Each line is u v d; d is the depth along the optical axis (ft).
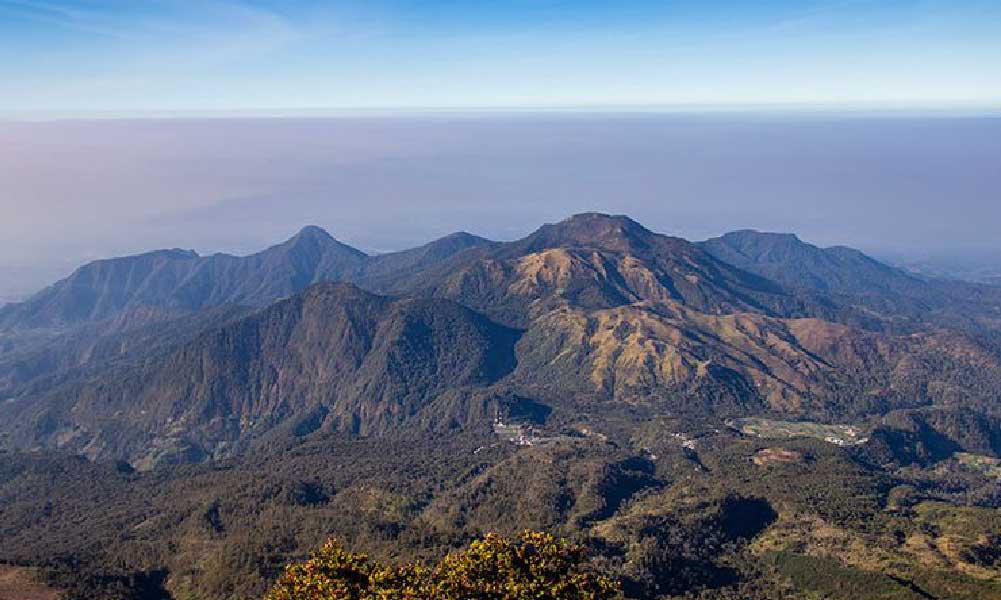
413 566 273.54
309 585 245.04
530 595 233.76
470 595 235.61
